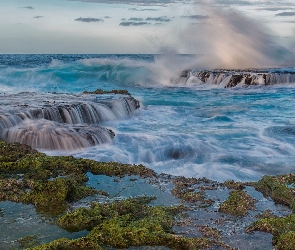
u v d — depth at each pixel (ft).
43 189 25.58
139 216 22.88
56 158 32.60
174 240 19.75
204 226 21.80
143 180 30.14
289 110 67.87
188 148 41.52
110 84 121.70
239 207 24.27
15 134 39.83
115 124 53.57
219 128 51.98
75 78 127.03
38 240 20.13
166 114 62.44
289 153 40.73
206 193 27.50
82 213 22.35
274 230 21.25
